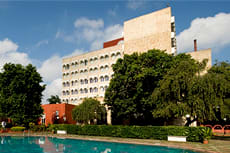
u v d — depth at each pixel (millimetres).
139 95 29125
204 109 21969
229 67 25297
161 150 18203
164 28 52938
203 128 21125
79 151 18188
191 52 44312
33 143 23453
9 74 38656
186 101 23438
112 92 32406
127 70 29781
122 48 60750
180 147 18625
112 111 36219
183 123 38500
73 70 71188
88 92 65500
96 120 46812
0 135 31469
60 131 33844
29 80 40000
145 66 29891
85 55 69312
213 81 21969
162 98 25266
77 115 37812
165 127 23719
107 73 62500
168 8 53375
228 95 23984
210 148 17344
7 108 37688
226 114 22672
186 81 22906
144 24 56844
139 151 17938
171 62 29062
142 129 25406
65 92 71562
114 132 27688
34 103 40281
